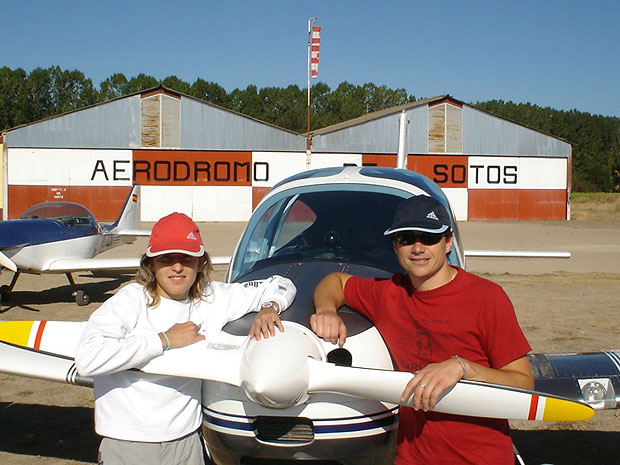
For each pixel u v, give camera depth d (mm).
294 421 2143
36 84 85500
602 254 14539
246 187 28438
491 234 20484
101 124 27469
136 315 2082
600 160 88188
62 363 2363
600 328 6578
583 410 1833
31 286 9953
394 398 1889
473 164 29812
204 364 1969
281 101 94000
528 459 3494
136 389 2031
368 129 28781
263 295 2354
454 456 1959
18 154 27047
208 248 15000
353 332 2252
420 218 1934
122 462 2059
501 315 1908
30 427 3975
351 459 2168
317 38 25625
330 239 3047
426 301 2012
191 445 2137
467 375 1830
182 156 28000
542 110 98875
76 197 27531
